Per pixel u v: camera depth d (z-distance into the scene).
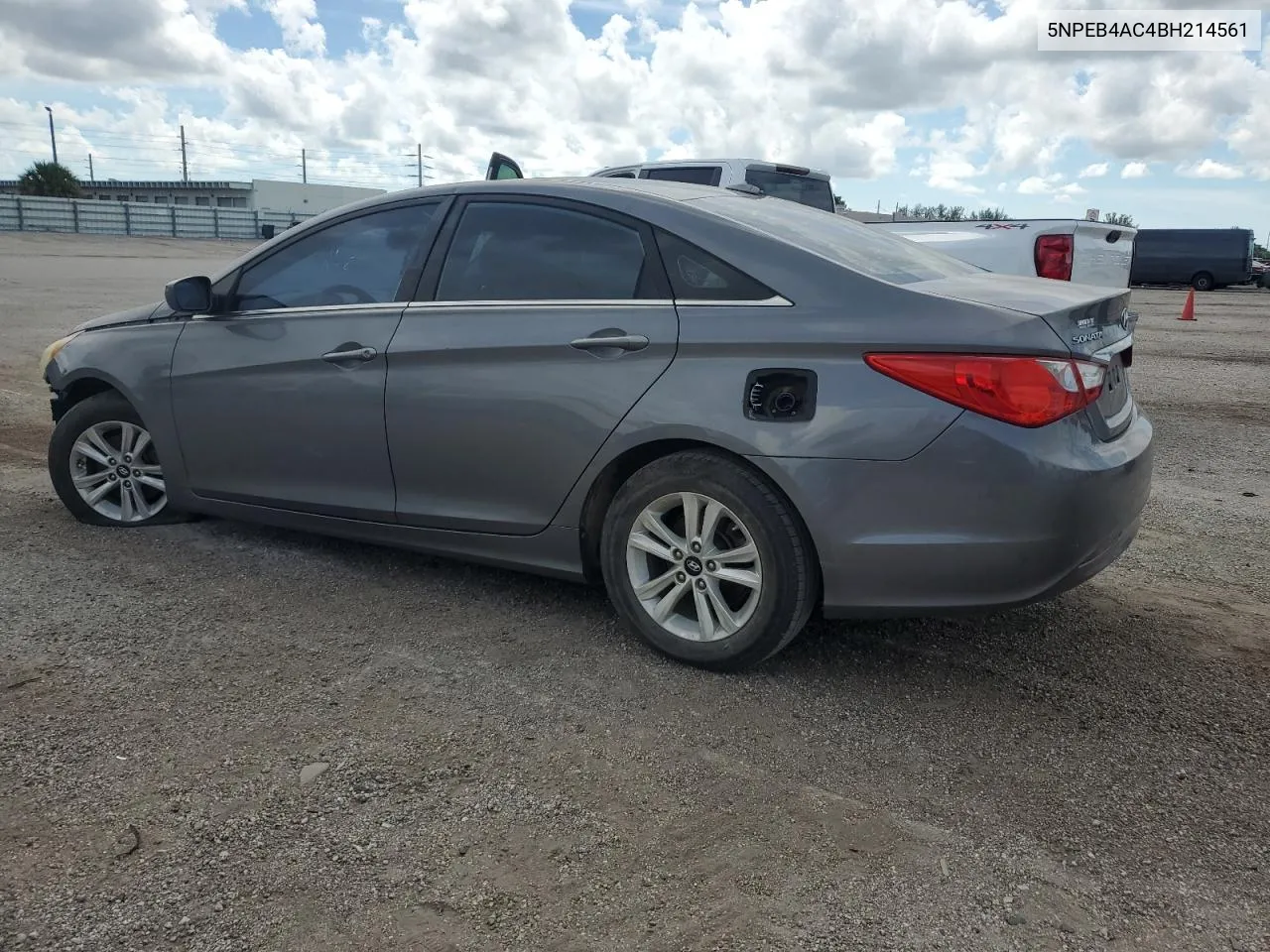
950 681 3.39
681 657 3.43
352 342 3.93
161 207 57.03
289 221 62.44
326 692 3.21
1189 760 2.92
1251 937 2.19
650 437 3.31
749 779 2.77
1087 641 3.74
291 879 2.32
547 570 3.72
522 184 3.80
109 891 2.26
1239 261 34.81
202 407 4.39
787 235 3.39
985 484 2.89
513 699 3.20
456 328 3.69
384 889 2.29
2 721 2.97
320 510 4.18
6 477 5.77
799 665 3.49
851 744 2.97
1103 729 3.09
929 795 2.71
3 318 13.67
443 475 3.79
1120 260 8.43
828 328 3.06
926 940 2.16
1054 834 2.55
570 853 2.43
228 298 4.40
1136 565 4.61
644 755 2.88
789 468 3.08
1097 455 3.04
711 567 3.32
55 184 61.38
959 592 3.01
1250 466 6.69
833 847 2.47
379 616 3.85
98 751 2.83
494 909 2.23
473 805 2.62
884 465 2.98
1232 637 3.80
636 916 2.22
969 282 3.40
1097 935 2.19
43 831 2.46
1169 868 2.42
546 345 3.48
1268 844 2.52
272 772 2.75
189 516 4.95
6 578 4.14
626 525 3.44
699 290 3.30
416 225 3.97
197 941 2.12
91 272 25.48
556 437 3.49
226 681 3.27
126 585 4.11
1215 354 12.92
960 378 2.89
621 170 10.59
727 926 2.19
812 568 3.19
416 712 3.10
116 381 4.62
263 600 3.99
